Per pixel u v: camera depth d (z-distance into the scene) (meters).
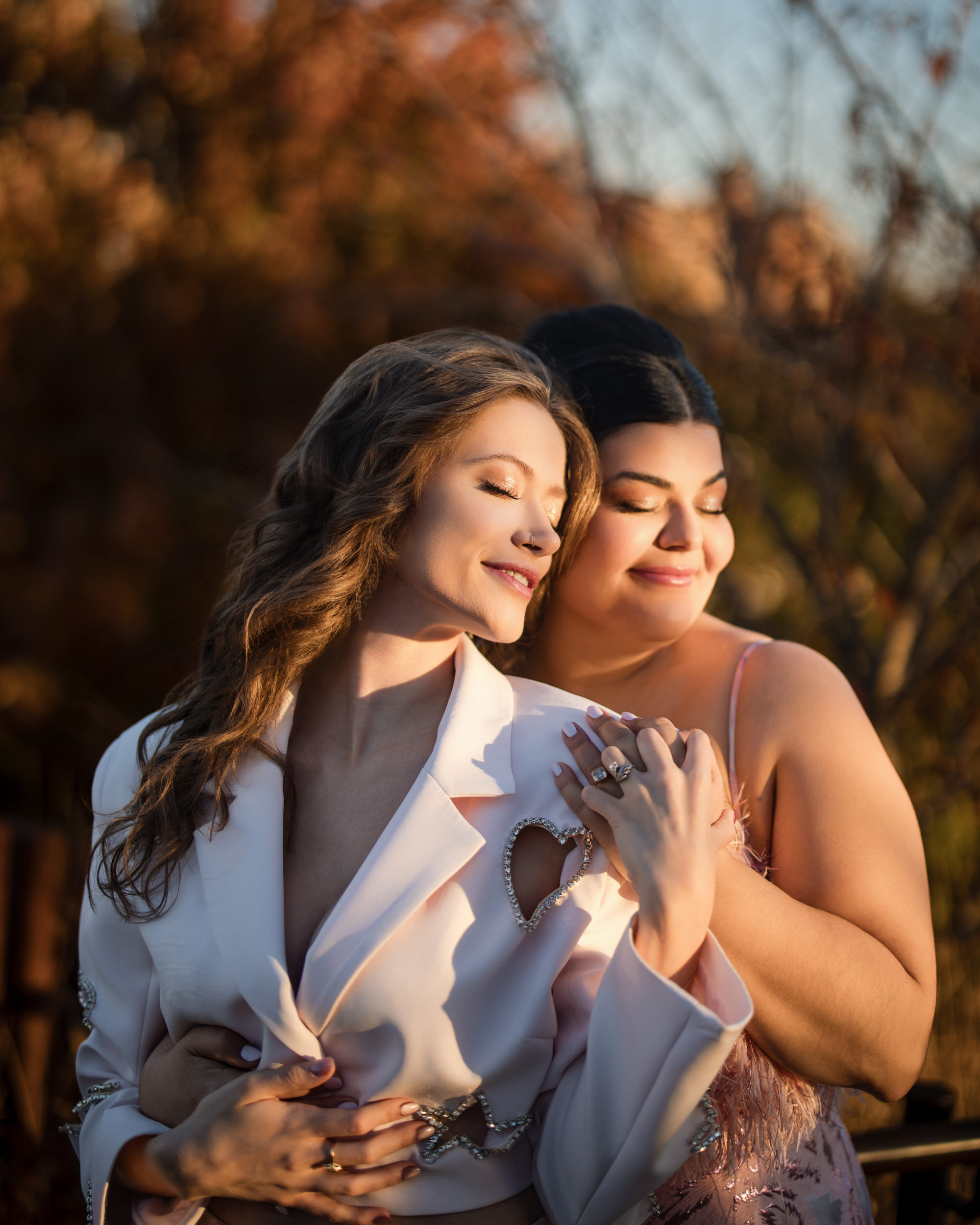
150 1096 1.53
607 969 1.34
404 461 1.50
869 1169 1.94
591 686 1.96
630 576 1.77
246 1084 1.38
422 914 1.41
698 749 1.42
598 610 1.80
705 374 4.56
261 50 7.60
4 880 2.96
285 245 7.83
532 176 5.67
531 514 1.51
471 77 5.72
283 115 7.60
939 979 3.60
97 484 7.63
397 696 1.58
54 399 7.42
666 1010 1.26
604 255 5.02
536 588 1.64
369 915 1.39
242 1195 1.39
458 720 1.53
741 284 4.19
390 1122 1.37
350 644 1.61
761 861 1.67
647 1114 1.28
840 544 4.26
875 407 3.99
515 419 1.53
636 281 4.89
